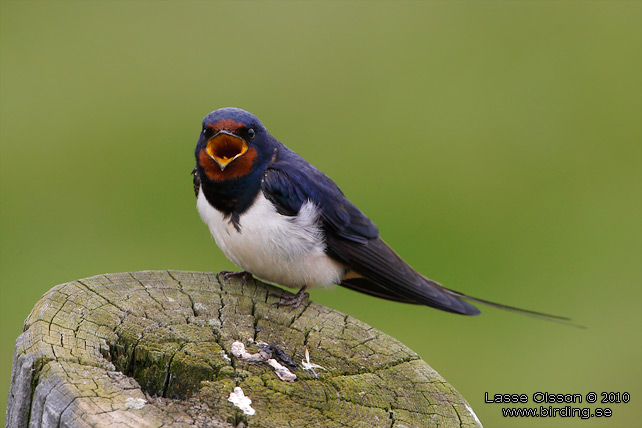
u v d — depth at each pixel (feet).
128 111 49.73
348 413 17.15
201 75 52.16
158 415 15.81
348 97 52.06
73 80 52.08
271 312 20.39
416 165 47.50
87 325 18.24
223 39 55.21
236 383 17.40
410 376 18.49
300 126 49.29
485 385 37.37
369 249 25.72
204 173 23.81
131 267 40.42
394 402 17.66
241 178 23.85
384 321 39.96
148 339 18.38
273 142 25.16
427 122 50.31
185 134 48.49
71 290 19.44
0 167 45.65
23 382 16.55
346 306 40.27
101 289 19.75
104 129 48.57
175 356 17.97
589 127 50.88
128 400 15.94
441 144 49.39
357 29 57.57
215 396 16.89
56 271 40.19
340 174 47.26
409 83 52.90
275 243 24.14
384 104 50.90
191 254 40.93
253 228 24.06
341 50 55.62
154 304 19.63
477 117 50.31
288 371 18.06
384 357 19.04
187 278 21.08
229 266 40.29
